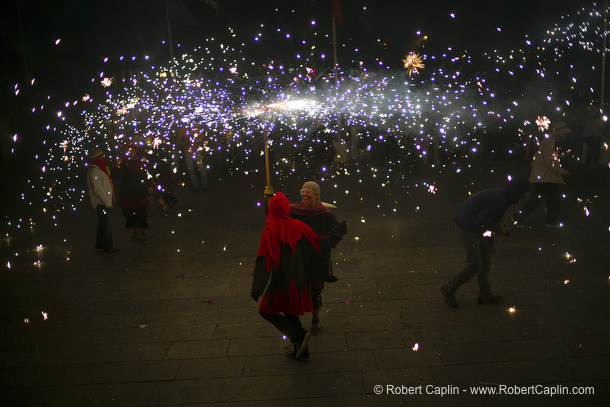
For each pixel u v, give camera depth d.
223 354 4.93
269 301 4.63
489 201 5.39
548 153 8.03
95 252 8.38
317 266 4.98
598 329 4.97
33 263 7.95
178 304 6.16
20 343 5.33
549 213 8.25
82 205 12.24
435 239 8.16
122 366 4.80
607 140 12.77
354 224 9.35
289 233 4.70
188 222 10.20
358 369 4.54
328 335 5.20
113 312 6.02
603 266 6.55
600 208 9.34
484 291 5.65
